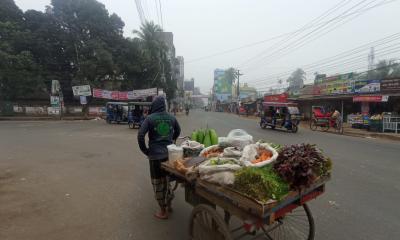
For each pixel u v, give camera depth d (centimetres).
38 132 1703
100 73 3300
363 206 499
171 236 382
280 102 2152
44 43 3331
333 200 529
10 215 446
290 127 1895
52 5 3412
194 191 358
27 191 566
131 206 490
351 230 407
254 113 4794
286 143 1312
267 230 359
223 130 1895
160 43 3956
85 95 3136
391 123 1862
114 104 2575
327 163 314
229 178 270
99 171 733
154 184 433
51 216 444
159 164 425
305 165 275
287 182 277
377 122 1955
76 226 409
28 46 3284
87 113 3431
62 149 1073
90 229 400
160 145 428
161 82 4016
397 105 2061
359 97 2153
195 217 344
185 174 334
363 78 2630
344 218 448
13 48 3139
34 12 3438
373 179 673
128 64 3472
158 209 478
